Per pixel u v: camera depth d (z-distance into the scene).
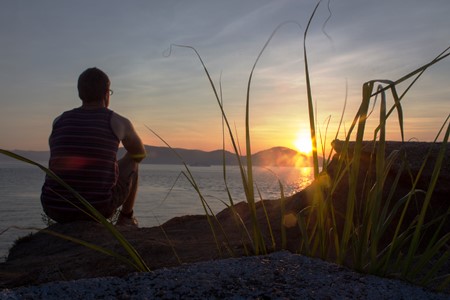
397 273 1.79
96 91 4.31
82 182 4.12
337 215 2.86
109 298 1.38
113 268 2.40
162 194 33.59
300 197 3.18
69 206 4.09
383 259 1.77
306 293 1.44
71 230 3.78
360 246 1.77
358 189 2.89
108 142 4.23
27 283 2.41
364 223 1.80
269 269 1.65
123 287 1.46
